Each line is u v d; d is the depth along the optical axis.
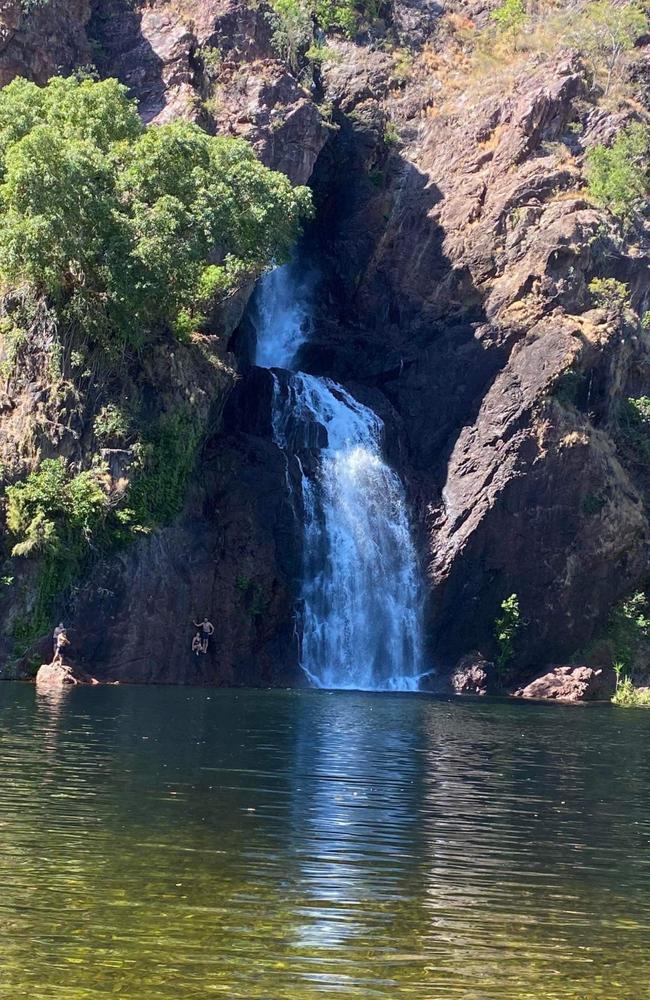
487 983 13.25
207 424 56.16
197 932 14.43
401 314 72.69
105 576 50.62
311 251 76.12
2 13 64.31
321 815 21.53
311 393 64.94
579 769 30.05
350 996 12.64
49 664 48.78
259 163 57.44
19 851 17.70
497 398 65.62
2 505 50.06
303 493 61.03
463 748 32.91
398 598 62.88
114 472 51.78
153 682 51.47
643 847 20.66
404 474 66.12
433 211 74.69
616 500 65.44
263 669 56.09
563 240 68.94
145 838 18.94
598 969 13.93
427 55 85.06
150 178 53.19
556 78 77.75
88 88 55.47
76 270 52.00
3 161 53.75
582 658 65.38
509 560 63.50
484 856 19.23
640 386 72.44
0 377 52.41
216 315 59.50
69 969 13.07
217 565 55.09
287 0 80.50
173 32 68.88
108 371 52.91
